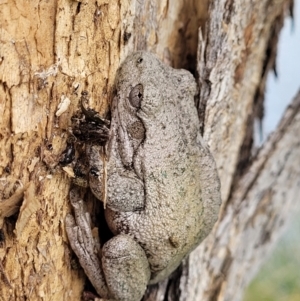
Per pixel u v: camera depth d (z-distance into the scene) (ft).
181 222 1.00
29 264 0.98
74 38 0.96
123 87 1.00
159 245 1.00
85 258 1.00
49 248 0.98
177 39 1.07
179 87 1.03
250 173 1.13
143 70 1.00
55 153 0.97
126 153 1.00
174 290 1.09
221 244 1.11
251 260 1.14
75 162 0.98
